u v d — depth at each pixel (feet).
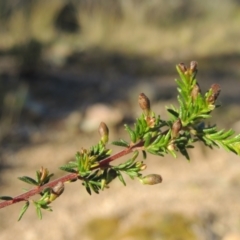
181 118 3.37
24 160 16.63
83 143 18.31
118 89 25.48
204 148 17.17
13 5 36.04
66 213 13.50
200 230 12.30
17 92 21.40
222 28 41.91
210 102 3.30
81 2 39.40
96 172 3.45
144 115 3.40
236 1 47.62
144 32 39.19
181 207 13.55
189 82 3.36
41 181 3.50
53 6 37.88
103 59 32.19
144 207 13.64
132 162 3.44
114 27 38.93
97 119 19.60
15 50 26.94
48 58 30.30
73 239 12.50
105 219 13.12
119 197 14.33
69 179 3.46
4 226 12.98
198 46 37.19
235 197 14.24
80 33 37.99
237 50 36.04
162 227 12.27
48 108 21.79
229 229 12.70
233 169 16.07
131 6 41.27
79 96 23.99
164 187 14.90
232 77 29.58
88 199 14.25
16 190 14.48
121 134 18.99
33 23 36.65
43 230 12.82
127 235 12.14
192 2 44.91
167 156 16.94
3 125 19.01
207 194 14.33
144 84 25.95
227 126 20.13
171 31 40.29
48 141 18.33
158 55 34.65
